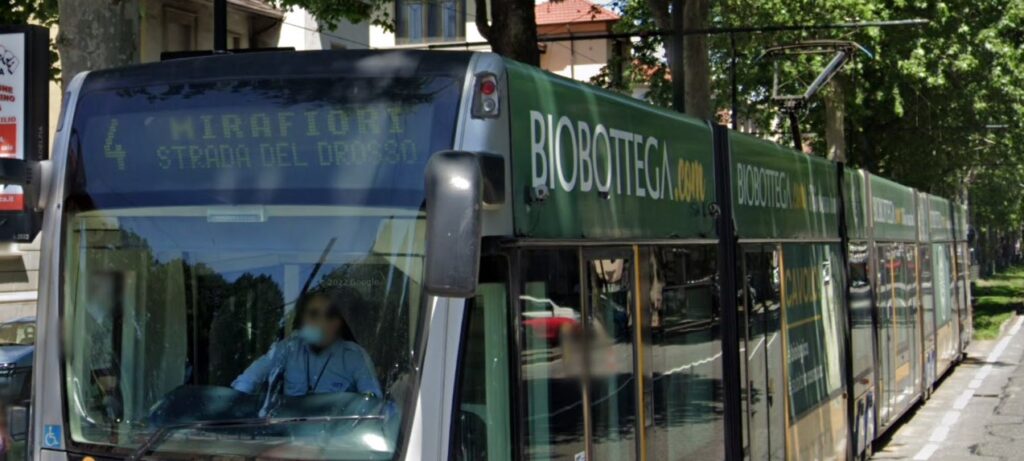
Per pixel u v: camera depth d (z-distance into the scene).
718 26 23.75
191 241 4.36
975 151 35.31
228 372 4.24
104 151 4.55
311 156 4.22
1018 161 40.19
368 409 3.98
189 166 4.40
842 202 11.09
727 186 7.14
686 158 6.41
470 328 3.95
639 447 5.35
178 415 4.26
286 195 4.23
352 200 4.14
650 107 5.93
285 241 4.21
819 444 9.27
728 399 6.84
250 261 4.26
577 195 4.82
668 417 5.78
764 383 7.63
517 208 4.25
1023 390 19.95
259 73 4.37
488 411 4.05
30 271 20.17
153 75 4.55
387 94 4.17
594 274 4.94
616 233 5.24
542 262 4.44
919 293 17.05
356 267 4.10
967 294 27.17
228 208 4.30
